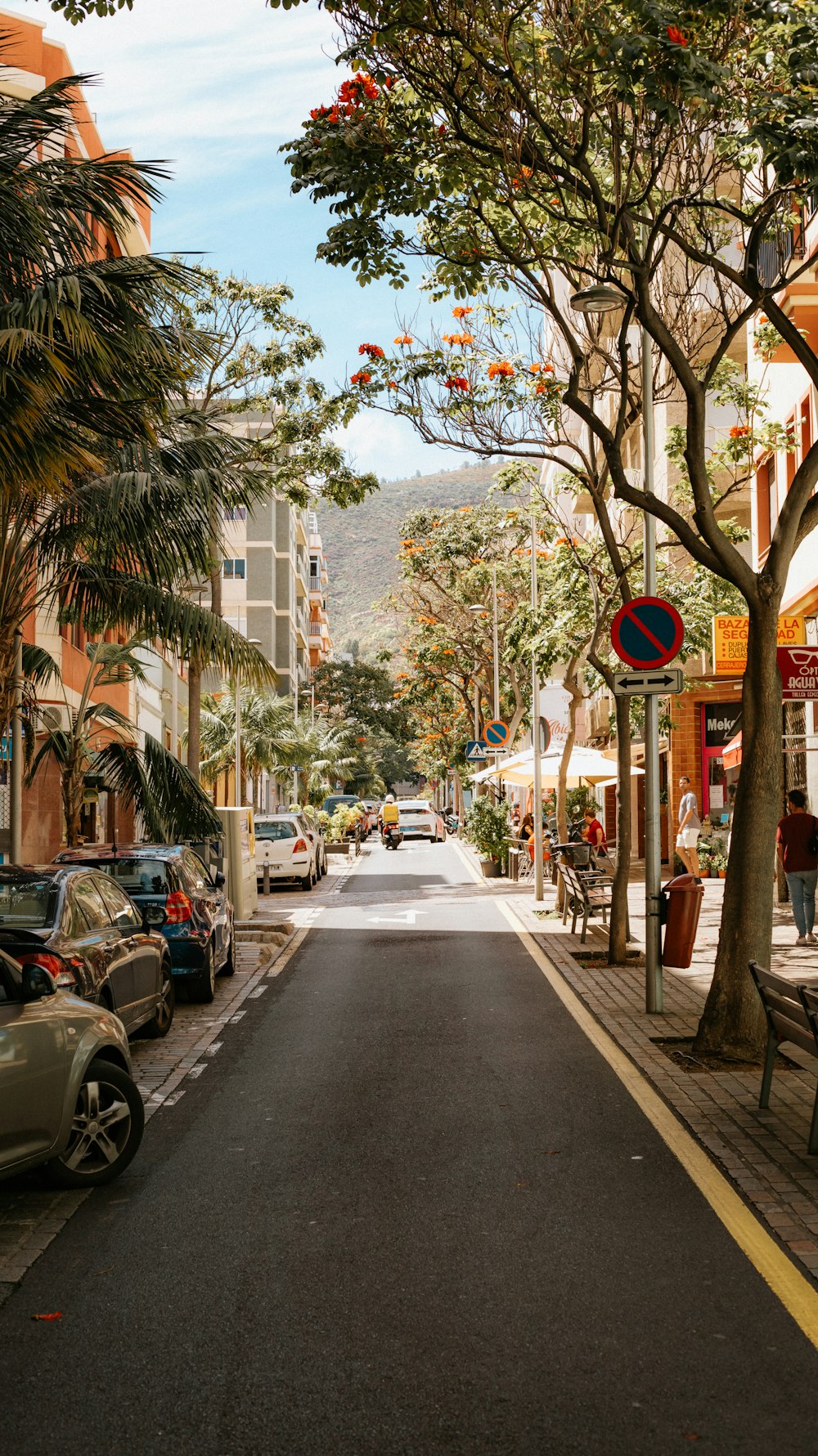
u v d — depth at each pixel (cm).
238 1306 533
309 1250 603
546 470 4625
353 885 3412
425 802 6156
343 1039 1178
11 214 1021
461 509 4456
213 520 1388
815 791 2119
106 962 959
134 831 3303
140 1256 600
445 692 5931
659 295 1504
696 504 1016
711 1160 736
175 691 4397
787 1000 787
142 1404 443
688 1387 447
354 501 2662
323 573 11719
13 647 1298
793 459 2150
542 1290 543
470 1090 945
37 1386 459
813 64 954
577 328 1472
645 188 1118
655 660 1245
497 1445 408
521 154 1066
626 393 1130
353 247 1077
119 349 1030
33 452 945
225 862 2325
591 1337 492
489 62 1055
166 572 1391
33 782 2378
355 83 1038
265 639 7350
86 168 1091
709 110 1050
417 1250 599
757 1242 596
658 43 896
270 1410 436
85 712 1822
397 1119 862
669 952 1258
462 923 2264
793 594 2136
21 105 1070
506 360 1484
